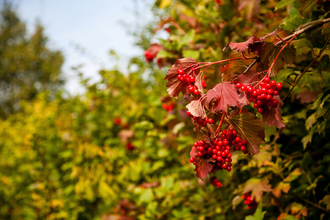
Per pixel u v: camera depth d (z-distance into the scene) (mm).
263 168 764
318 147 794
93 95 1512
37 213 1433
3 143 2162
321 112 662
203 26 993
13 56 8070
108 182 1312
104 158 1395
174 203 992
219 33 909
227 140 523
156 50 1011
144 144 1344
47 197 1425
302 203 785
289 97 806
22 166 1680
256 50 510
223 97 492
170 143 1079
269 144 785
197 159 517
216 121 538
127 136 1359
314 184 727
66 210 1416
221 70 554
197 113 497
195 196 1011
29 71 8102
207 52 901
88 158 1433
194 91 525
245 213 897
